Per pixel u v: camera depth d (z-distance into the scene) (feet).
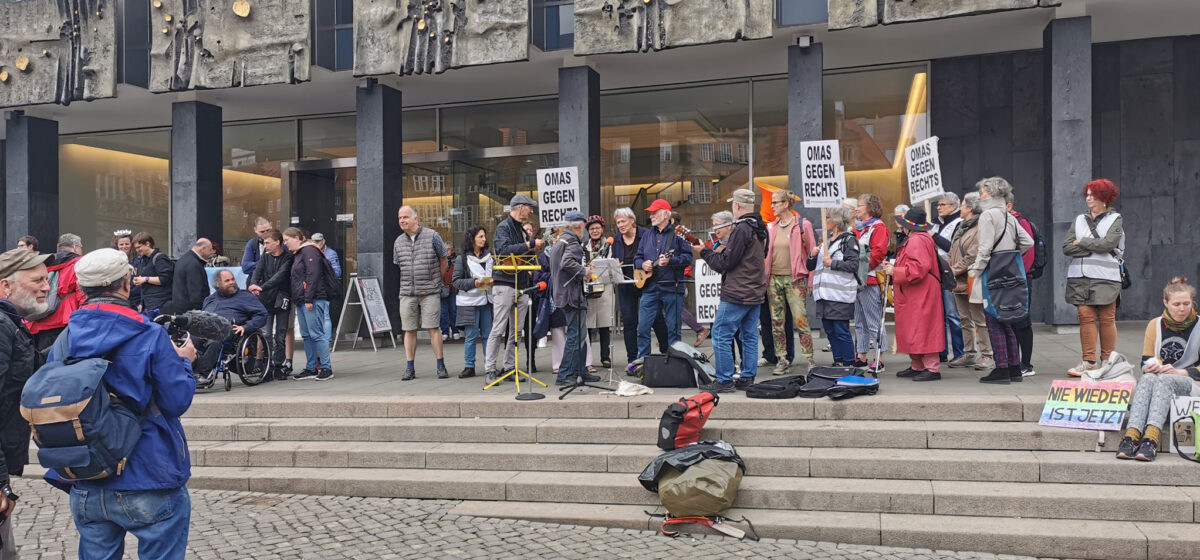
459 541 17.01
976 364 26.45
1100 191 22.70
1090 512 16.49
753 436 19.99
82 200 55.98
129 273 11.14
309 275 30.04
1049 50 35.94
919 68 42.24
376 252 43.65
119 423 10.28
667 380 24.02
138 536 10.87
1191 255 38.91
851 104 43.32
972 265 24.41
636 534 17.35
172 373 10.85
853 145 43.29
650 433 20.83
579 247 25.16
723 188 44.83
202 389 27.73
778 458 18.88
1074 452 18.30
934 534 16.24
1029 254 25.17
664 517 17.80
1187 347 19.01
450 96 47.60
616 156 46.47
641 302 27.53
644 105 45.98
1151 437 17.46
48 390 9.84
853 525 16.69
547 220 32.63
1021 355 24.16
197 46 42.80
